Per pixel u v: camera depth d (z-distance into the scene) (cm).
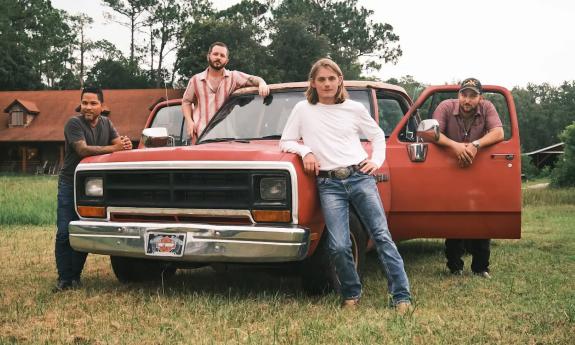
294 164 425
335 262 433
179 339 364
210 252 430
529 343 352
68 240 519
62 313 432
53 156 4781
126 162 465
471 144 518
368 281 555
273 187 426
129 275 537
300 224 427
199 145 507
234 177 433
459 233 534
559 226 1145
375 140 442
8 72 5884
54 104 4947
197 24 5169
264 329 381
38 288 530
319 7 7375
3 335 377
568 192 2341
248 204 429
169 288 510
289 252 416
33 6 6875
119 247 459
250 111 570
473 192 525
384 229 435
